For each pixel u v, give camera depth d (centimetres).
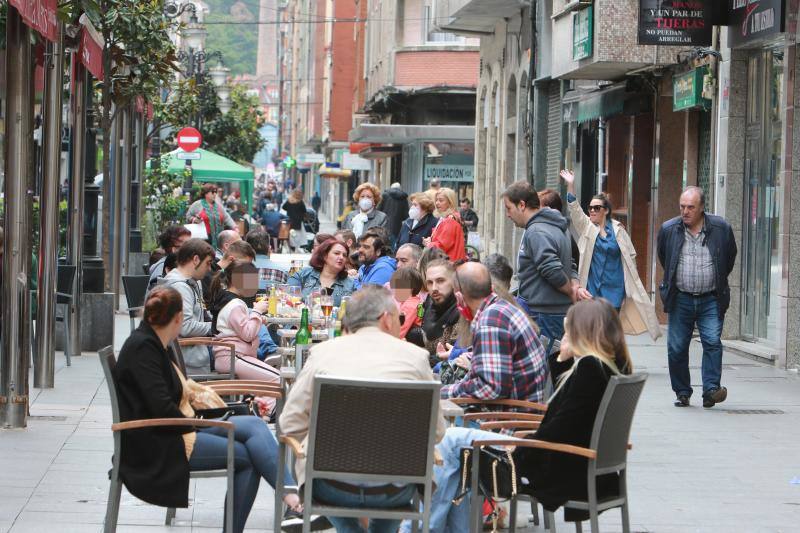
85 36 1934
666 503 1209
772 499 1233
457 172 6006
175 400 989
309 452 832
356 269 2166
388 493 857
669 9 2356
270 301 1725
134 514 1117
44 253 1784
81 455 1357
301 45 17150
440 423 866
